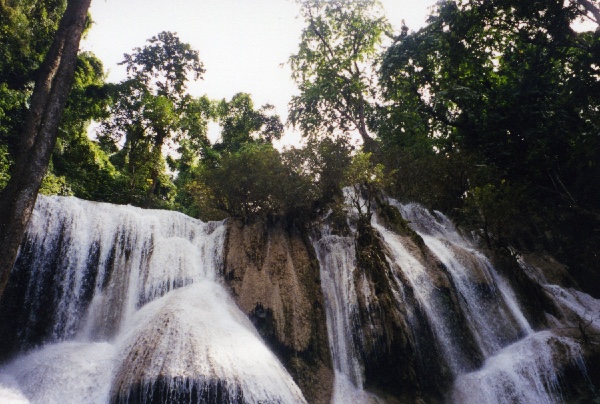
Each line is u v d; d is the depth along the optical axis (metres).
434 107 19.30
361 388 9.99
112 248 11.56
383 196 18.19
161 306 9.48
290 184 13.30
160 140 24.61
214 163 26.53
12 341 9.58
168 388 6.89
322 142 13.80
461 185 18.89
